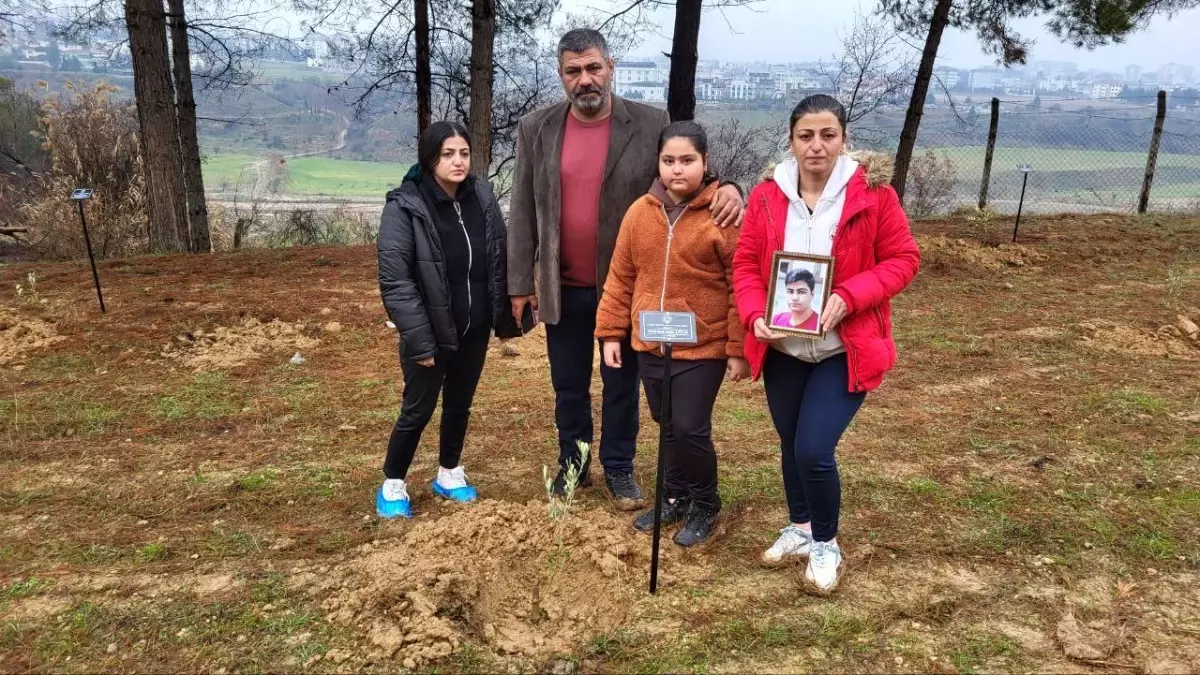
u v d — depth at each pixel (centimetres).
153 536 346
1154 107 1370
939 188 1508
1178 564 320
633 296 329
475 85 1141
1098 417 483
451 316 332
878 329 276
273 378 568
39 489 394
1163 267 952
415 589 288
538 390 551
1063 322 712
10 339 627
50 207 1198
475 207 346
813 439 275
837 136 264
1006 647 270
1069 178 1451
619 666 261
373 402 521
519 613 291
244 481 401
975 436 459
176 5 1177
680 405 317
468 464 428
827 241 271
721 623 282
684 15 1040
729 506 374
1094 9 1232
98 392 531
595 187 345
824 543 300
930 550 332
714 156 1559
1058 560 323
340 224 1498
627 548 322
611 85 340
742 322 287
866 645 271
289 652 267
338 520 361
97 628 280
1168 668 259
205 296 764
